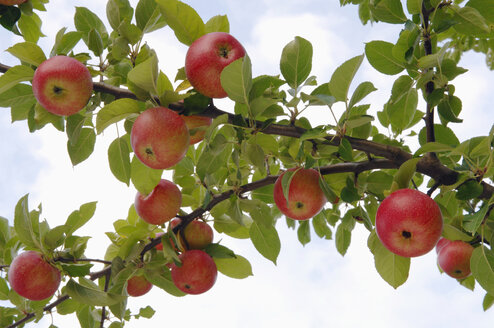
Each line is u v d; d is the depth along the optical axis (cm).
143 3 137
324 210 167
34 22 154
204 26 132
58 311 151
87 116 137
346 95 134
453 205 147
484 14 137
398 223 125
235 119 133
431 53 136
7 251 150
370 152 137
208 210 147
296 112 135
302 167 140
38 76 129
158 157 128
